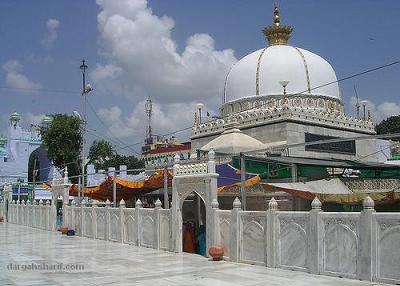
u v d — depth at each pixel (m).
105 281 14.23
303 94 42.72
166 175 24.64
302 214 14.96
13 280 14.52
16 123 75.62
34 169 73.31
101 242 26.56
